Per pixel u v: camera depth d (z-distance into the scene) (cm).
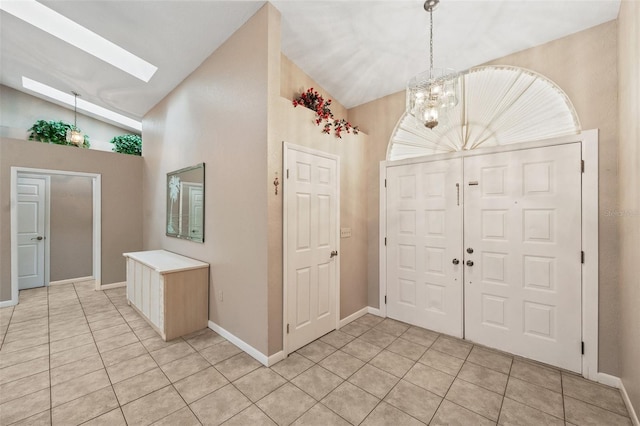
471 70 283
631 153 176
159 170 437
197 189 329
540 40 241
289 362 238
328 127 298
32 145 398
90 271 523
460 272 285
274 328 238
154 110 457
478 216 275
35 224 465
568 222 229
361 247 350
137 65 369
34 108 510
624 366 193
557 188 234
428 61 286
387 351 258
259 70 240
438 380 213
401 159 328
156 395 193
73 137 461
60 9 261
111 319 330
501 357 248
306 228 271
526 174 249
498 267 263
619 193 204
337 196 309
